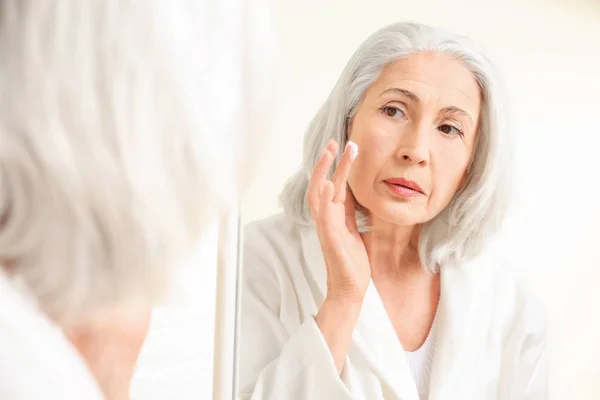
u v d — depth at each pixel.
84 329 0.48
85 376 0.26
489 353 1.36
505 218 1.38
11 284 0.26
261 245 1.27
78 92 0.25
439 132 1.34
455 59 1.35
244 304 1.25
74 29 0.25
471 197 1.36
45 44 0.25
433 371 1.34
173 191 0.28
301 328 1.29
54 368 0.25
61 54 0.25
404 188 1.33
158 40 0.26
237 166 0.30
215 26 0.28
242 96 0.30
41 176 0.26
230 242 1.21
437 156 1.34
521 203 1.38
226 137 0.29
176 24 0.26
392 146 1.33
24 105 0.25
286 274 1.28
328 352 1.29
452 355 1.34
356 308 1.32
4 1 0.26
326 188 1.30
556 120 1.41
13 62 0.26
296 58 1.30
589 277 1.41
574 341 1.39
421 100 1.33
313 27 1.31
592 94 1.43
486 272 1.37
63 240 0.27
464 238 1.36
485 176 1.36
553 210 1.40
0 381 0.23
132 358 0.52
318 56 1.31
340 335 1.30
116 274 0.28
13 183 0.26
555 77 1.42
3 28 0.26
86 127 0.25
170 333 1.15
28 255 0.28
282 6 1.30
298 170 1.30
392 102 1.33
